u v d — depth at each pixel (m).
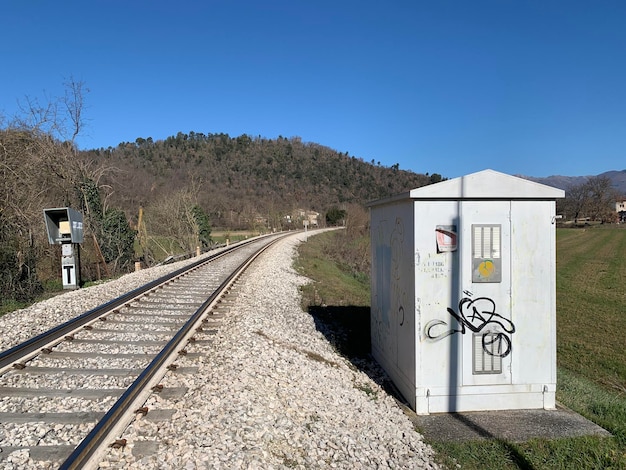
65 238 16.05
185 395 5.55
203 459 4.16
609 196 106.06
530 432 6.02
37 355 6.91
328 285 19.08
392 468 4.92
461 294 6.68
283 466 4.38
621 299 24.50
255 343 8.00
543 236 6.75
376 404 6.96
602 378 12.19
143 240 29.69
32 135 19.81
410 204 6.82
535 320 6.77
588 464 5.23
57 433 4.57
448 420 6.44
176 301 11.77
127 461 4.08
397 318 7.60
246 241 44.38
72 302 11.13
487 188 6.62
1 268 14.39
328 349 9.62
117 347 7.53
